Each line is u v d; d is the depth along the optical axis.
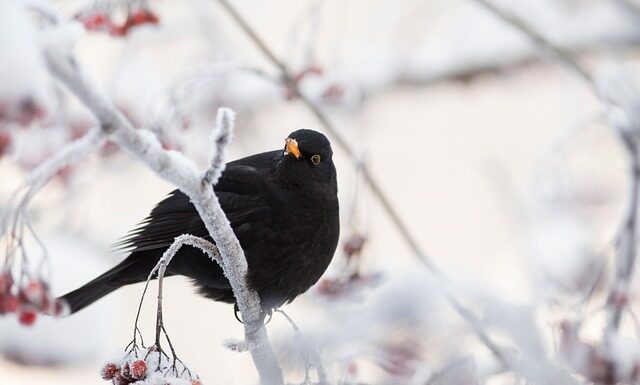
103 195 15.56
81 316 12.30
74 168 13.60
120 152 14.34
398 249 18.34
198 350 17.30
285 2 18.22
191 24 15.42
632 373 8.25
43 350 12.17
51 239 12.98
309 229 9.80
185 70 11.14
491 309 7.25
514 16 11.74
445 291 7.09
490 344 7.68
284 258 9.80
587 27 15.67
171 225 9.66
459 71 16.75
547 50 11.61
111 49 15.25
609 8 15.66
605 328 8.65
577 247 11.95
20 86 6.55
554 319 8.74
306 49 13.20
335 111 15.70
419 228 19.38
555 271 10.63
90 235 14.16
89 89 5.57
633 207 9.39
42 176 5.82
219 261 7.71
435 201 19.66
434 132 20.03
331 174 9.97
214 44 15.63
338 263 10.99
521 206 12.59
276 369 8.17
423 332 7.13
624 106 10.49
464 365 7.34
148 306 17.53
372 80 16.78
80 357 12.27
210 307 17.62
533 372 7.12
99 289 10.21
